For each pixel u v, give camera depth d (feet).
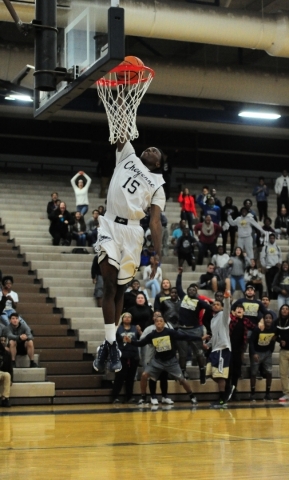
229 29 57.57
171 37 57.16
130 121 18.54
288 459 18.72
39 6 20.16
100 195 80.84
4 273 57.06
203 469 16.90
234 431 26.48
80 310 53.16
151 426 28.76
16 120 87.10
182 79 71.61
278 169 98.27
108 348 16.81
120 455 19.39
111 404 43.73
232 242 66.90
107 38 18.34
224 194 87.81
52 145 88.79
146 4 54.80
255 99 75.20
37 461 18.21
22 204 74.18
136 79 19.01
